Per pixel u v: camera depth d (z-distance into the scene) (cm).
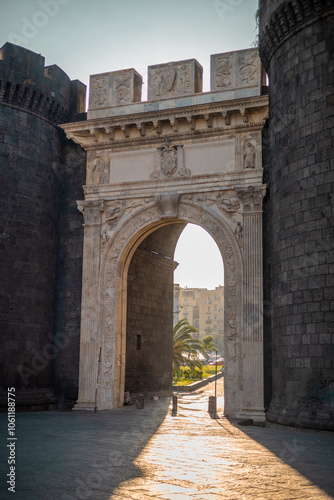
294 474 1271
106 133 3155
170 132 3044
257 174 2848
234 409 2697
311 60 2370
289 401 2278
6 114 3181
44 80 3297
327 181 2241
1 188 3092
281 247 2444
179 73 3072
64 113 3450
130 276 3512
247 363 2694
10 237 3084
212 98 2967
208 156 2970
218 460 1449
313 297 2225
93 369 3016
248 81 2911
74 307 3225
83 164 3369
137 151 3131
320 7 2319
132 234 3080
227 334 2781
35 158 3247
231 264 2844
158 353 3844
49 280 3244
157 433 2023
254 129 2895
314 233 2258
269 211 2825
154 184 3048
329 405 2084
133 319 3522
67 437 1870
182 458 1473
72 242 3312
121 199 3123
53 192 3334
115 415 2703
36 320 3133
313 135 2320
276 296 2477
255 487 1135
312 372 2181
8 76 3170
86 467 1324
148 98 3108
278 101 2558
